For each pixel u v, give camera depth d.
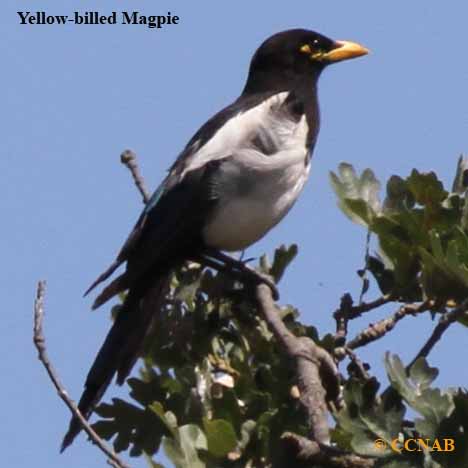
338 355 9.45
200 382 9.31
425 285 9.72
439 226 10.02
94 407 9.22
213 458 8.41
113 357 10.96
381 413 7.80
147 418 9.17
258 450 8.50
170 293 11.87
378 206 10.34
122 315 11.34
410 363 8.88
